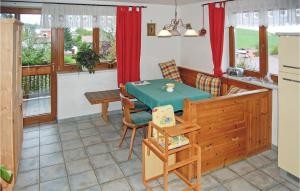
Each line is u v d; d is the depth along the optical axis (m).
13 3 4.30
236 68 4.43
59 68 4.86
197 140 2.91
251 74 4.25
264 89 3.48
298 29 3.32
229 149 3.21
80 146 3.83
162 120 2.88
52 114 4.94
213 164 3.10
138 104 4.48
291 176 2.87
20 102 3.38
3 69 2.59
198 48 5.21
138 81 4.90
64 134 4.30
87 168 3.20
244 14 4.07
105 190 2.75
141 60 5.49
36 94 4.78
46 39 4.67
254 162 3.30
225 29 4.55
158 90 4.09
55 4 4.48
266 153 3.53
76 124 4.78
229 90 4.04
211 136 3.02
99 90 5.14
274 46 3.80
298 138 2.72
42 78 4.77
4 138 2.68
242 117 3.25
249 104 3.29
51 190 2.75
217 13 4.40
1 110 2.64
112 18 5.01
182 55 5.77
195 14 5.19
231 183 2.85
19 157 3.30
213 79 4.56
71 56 4.94
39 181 2.92
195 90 4.09
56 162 3.35
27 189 2.77
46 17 4.45
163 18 5.55
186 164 2.75
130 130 4.43
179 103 3.59
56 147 3.80
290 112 2.77
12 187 2.71
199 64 5.23
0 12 4.26
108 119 5.04
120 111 5.41
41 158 3.46
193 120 2.85
